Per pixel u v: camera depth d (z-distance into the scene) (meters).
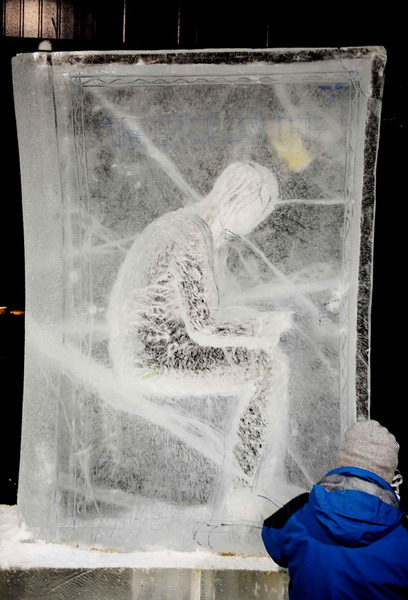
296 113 2.63
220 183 2.65
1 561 2.46
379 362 3.59
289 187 2.68
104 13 3.03
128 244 2.66
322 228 2.69
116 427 2.68
